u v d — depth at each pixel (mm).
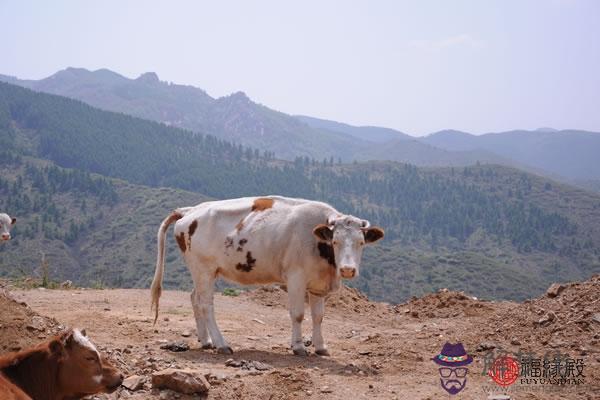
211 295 11609
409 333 13289
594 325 11305
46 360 6461
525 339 11398
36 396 6375
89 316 13500
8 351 8750
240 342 12344
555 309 12406
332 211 11070
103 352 9648
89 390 6672
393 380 9312
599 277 13367
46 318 9828
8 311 9469
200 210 11898
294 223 11023
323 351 11250
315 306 11391
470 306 16766
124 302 16656
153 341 11641
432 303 17656
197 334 11617
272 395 8359
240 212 11531
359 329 15055
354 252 10367
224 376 8930
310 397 8328
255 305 17750
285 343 12430
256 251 11195
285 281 11164
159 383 8289
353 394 8516
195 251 11680
